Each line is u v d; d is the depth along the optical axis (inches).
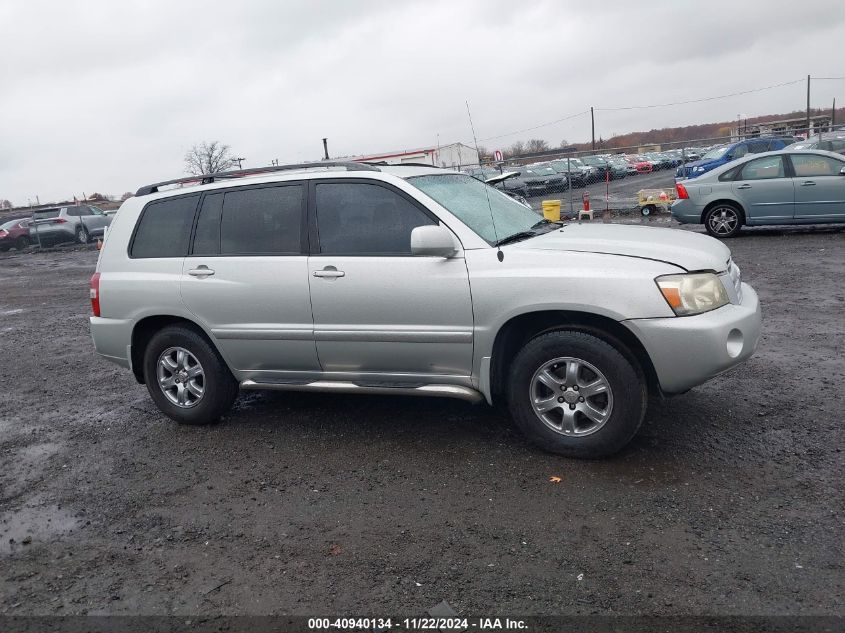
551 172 984.9
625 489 152.6
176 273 206.2
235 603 124.0
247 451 193.5
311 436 200.1
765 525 134.0
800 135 1208.2
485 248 171.0
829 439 168.9
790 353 241.4
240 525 152.3
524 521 143.3
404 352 179.8
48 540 152.5
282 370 198.4
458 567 129.2
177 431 214.7
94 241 1125.1
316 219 190.1
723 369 158.1
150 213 216.4
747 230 572.7
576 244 169.6
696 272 159.5
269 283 191.6
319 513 154.5
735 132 2235.5
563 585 121.0
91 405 251.6
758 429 177.9
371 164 199.2
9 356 349.1
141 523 156.9
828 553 123.6
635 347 164.6
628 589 118.4
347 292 182.2
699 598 114.5
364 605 120.3
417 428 198.7
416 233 167.0
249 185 201.3
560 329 166.4
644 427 184.9
